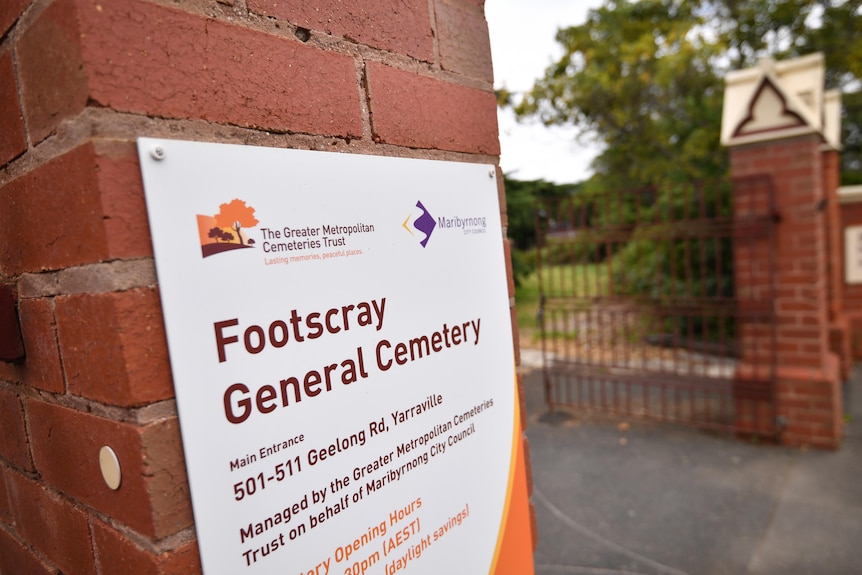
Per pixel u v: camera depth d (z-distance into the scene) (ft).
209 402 2.16
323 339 2.56
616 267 27.66
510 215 38.65
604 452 13.34
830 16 32.17
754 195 12.69
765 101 12.23
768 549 8.89
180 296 2.10
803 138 12.00
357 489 2.70
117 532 2.24
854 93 38.09
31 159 2.29
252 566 2.28
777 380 12.82
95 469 2.30
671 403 16.55
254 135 2.41
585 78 29.89
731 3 32.91
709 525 9.75
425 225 3.19
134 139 2.02
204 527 2.14
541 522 10.36
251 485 2.28
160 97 2.11
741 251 13.10
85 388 2.21
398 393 2.93
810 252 12.17
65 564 2.68
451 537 3.25
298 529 2.44
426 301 3.15
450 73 3.54
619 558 9.02
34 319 2.49
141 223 2.03
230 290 2.24
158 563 2.04
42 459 2.71
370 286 2.81
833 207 18.40
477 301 3.56
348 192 2.74
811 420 12.44
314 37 2.69
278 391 2.38
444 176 3.37
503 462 3.71
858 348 20.11
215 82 2.28
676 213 23.47
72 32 1.94
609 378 15.87
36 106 2.20
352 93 2.86
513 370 3.88
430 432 3.13
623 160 35.70
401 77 3.16
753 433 13.20
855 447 12.30
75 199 2.05
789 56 33.37
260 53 2.45
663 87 29.09
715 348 21.52
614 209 36.78
